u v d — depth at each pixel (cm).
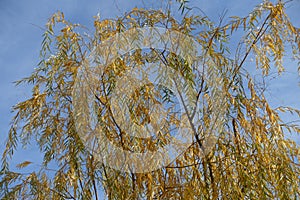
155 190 286
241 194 272
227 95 296
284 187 273
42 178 309
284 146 286
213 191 279
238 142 292
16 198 306
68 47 315
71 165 299
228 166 284
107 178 288
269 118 294
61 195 304
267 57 310
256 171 282
